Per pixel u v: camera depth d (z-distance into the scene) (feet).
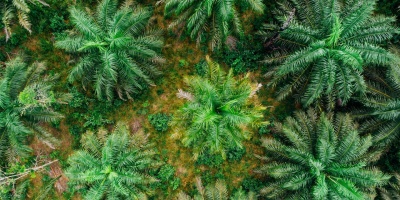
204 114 30.63
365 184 38.68
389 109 40.42
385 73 43.60
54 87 48.19
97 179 38.47
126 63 37.52
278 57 42.93
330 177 40.27
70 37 39.73
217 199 45.73
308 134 44.09
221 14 34.88
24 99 34.73
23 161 45.91
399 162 46.98
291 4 44.27
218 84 36.37
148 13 39.96
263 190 43.75
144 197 41.29
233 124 34.17
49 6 47.19
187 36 49.14
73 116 48.73
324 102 47.52
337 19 34.27
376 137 42.50
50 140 40.83
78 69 37.93
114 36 34.86
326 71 38.32
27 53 48.55
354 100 46.70
